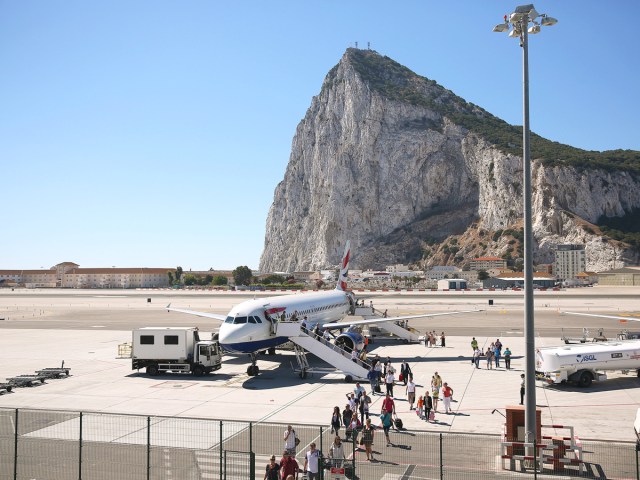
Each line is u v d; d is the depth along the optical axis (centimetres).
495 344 5441
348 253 8212
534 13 2539
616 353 4425
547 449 2553
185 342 4984
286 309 5491
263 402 3925
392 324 7000
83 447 2869
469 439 3000
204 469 2536
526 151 2594
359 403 3516
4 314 12144
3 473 2500
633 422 3362
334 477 2381
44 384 4656
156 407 3803
